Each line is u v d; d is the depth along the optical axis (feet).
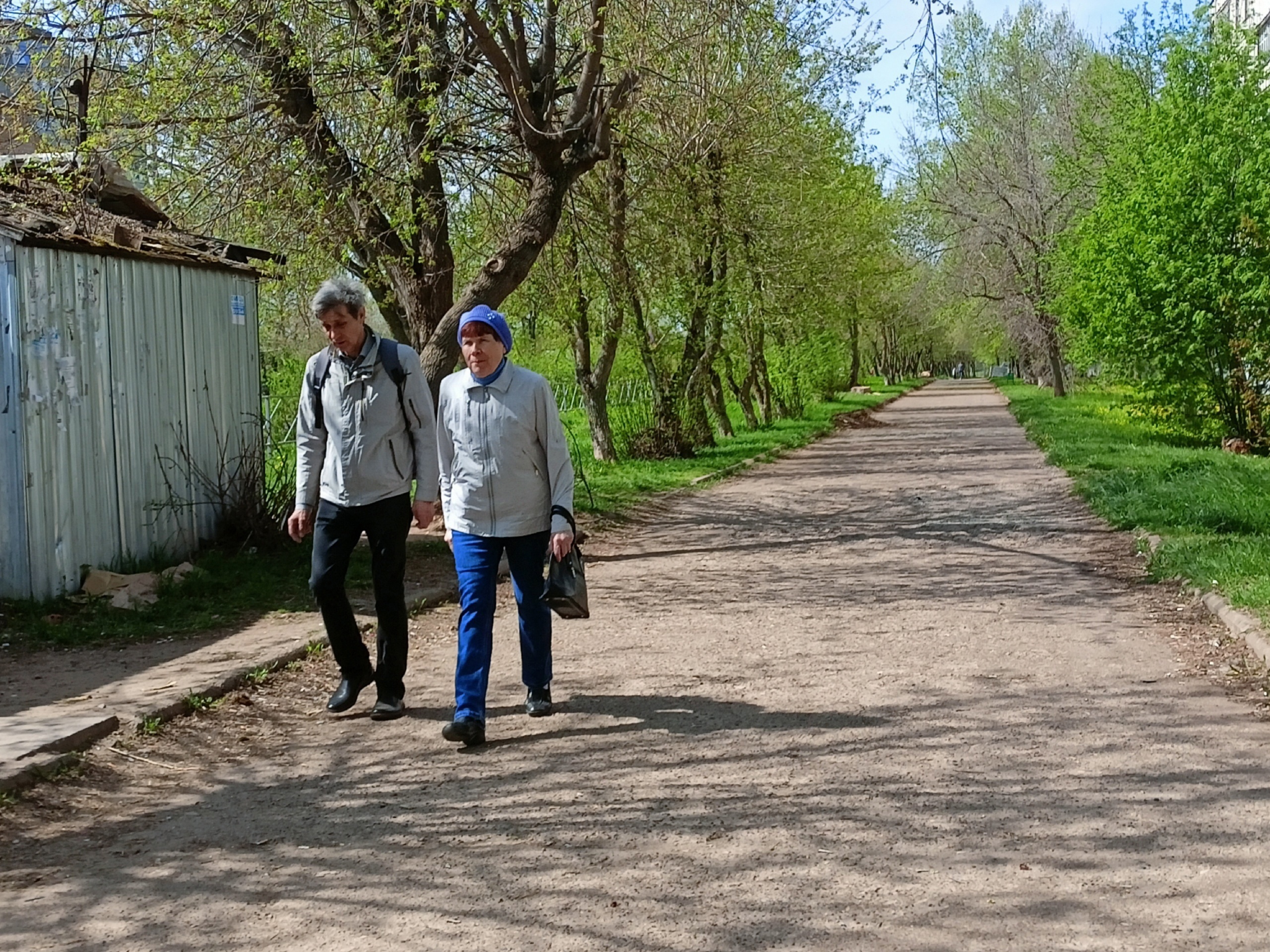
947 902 11.93
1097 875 12.49
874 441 101.76
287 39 37.60
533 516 19.08
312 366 19.98
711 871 12.92
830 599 30.07
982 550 37.70
